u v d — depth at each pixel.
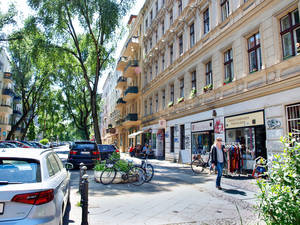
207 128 14.20
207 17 15.09
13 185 3.01
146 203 6.01
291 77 8.33
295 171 2.83
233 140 11.82
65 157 22.23
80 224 4.48
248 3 10.94
